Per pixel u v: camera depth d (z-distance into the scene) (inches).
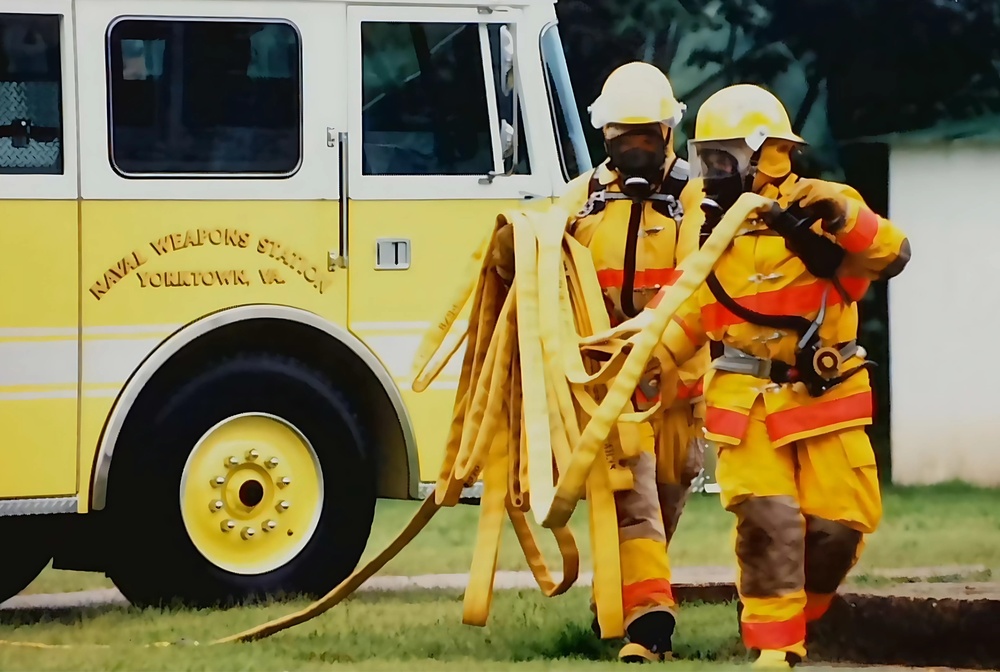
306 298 606.9
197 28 605.3
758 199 427.8
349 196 612.7
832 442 436.8
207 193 599.5
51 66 592.7
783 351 436.5
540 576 494.6
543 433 433.1
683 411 491.5
